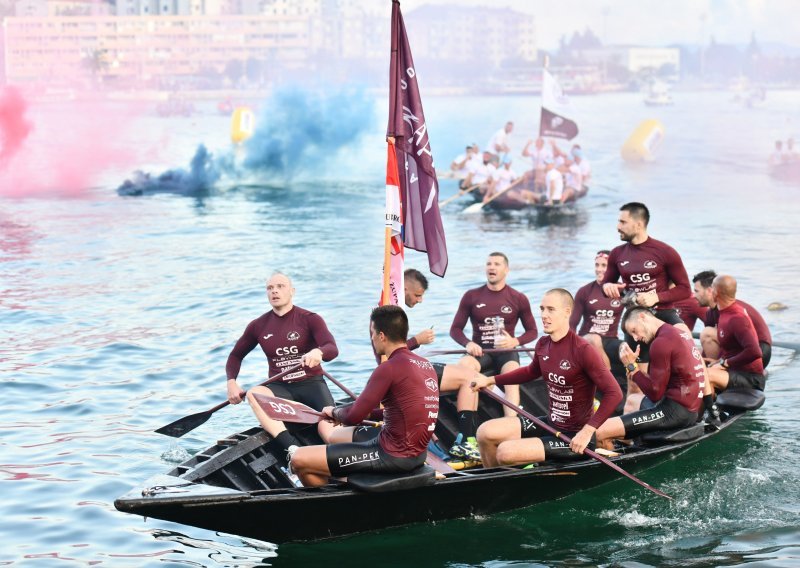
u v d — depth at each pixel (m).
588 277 18.36
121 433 10.34
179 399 11.55
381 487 7.59
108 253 22.12
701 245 22.36
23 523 8.13
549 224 26.03
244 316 15.77
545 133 30.19
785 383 11.88
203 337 14.43
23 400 11.49
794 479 8.98
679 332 9.02
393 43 9.44
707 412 10.25
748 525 8.02
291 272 19.48
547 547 7.71
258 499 7.33
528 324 10.98
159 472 9.25
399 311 7.75
